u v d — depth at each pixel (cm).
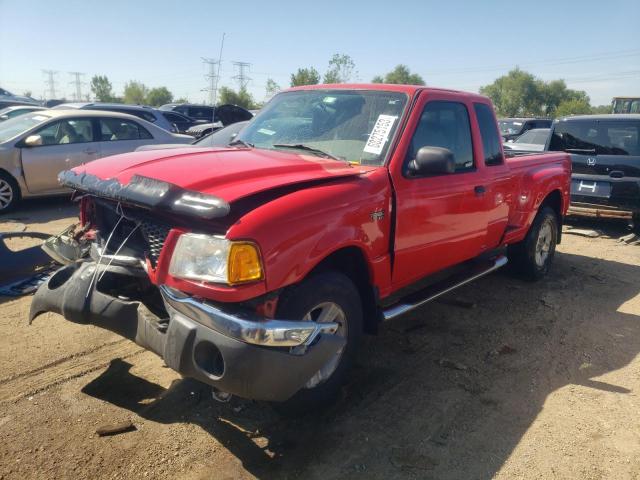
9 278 496
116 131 976
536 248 593
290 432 313
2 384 343
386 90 405
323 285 301
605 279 638
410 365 402
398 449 302
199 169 302
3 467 270
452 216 414
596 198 843
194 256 266
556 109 8000
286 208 279
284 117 432
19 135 876
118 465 277
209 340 256
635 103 2620
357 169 347
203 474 275
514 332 470
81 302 302
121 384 351
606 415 345
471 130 447
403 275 380
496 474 285
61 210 917
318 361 279
